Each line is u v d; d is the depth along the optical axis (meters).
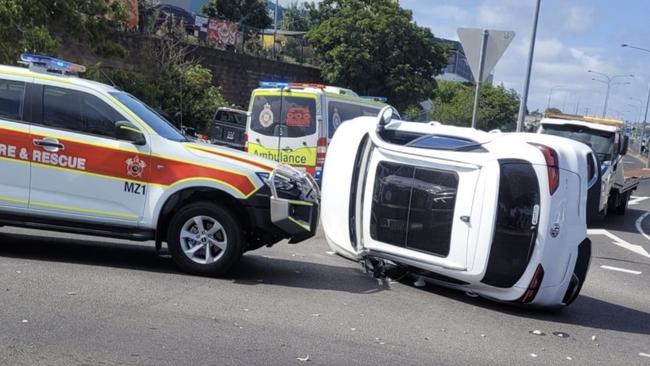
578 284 6.93
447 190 6.79
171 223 6.76
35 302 5.47
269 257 8.33
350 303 6.37
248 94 30.77
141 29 25.55
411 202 7.05
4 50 14.28
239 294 6.28
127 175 6.69
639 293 8.67
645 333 6.51
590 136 16.88
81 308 5.42
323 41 34.22
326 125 13.13
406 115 35.84
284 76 32.78
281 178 6.94
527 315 6.70
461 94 65.06
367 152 7.58
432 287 7.41
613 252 12.31
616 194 18.06
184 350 4.70
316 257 8.62
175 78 24.44
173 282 6.48
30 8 14.70
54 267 6.66
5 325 4.89
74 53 20.72
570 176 6.55
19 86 6.77
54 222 6.73
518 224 6.41
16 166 6.68
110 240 8.43
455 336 5.66
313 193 7.27
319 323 5.62
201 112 24.58
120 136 6.66
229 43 31.58
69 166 6.68
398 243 7.16
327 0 36.28
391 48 34.44
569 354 5.52
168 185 6.68
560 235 6.45
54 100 6.77
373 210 7.35
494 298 6.74
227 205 6.79
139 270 6.87
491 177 6.48
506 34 10.45
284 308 5.96
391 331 5.60
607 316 7.08
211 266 6.75
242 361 4.60
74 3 16.17
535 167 6.44
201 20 30.14
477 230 6.53
